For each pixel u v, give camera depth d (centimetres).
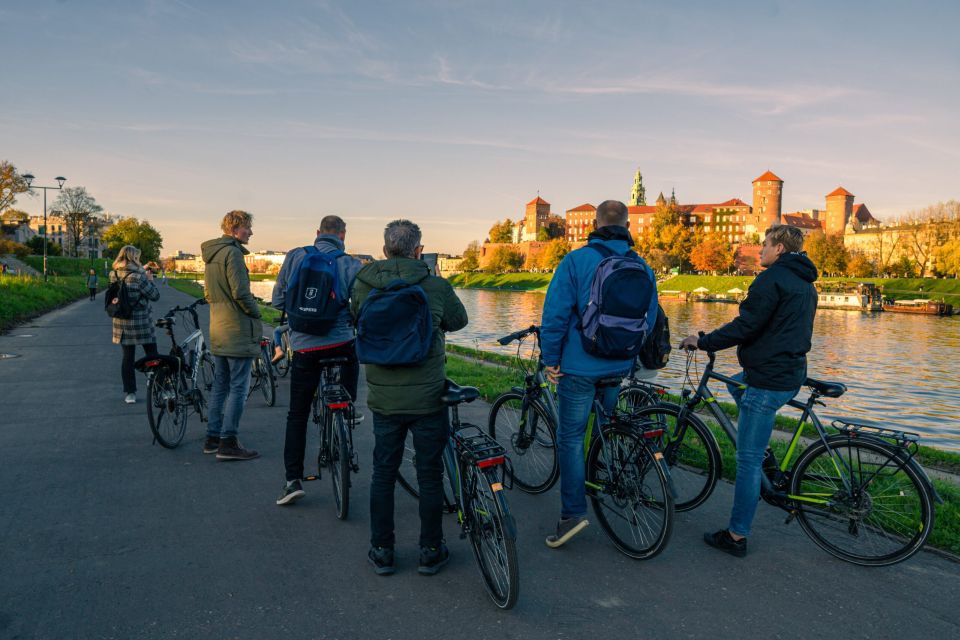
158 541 387
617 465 392
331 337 443
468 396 338
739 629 302
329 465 470
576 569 365
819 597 333
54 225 13000
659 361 464
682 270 12506
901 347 3966
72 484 480
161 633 290
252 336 546
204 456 561
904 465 355
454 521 436
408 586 340
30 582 333
